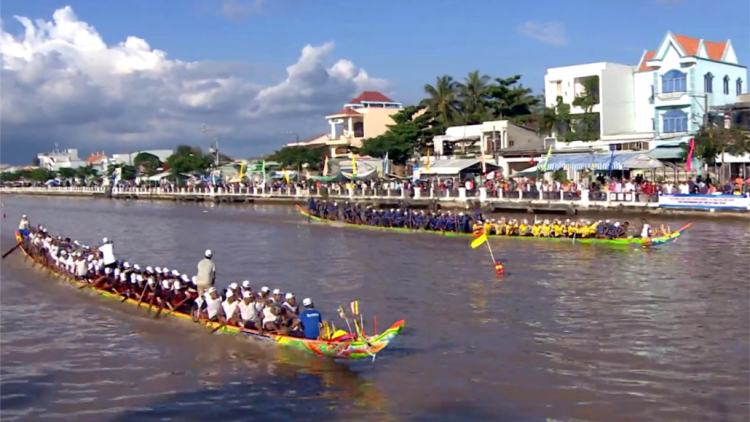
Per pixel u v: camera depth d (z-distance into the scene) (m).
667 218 57.56
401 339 25.12
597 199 62.34
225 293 27.48
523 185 70.62
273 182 112.31
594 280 34.69
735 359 22.09
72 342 26.08
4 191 161.00
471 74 109.38
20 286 37.31
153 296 29.81
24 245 49.59
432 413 18.61
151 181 141.50
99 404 19.98
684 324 26.14
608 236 46.31
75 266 36.69
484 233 39.47
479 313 28.67
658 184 64.00
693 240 46.50
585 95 84.75
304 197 93.00
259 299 25.45
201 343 25.12
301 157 110.19
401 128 103.12
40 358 24.27
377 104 141.38
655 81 76.94
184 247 53.31
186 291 28.88
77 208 104.56
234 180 121.88
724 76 77.94
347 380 21.11
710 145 62.25
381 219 61.22
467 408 18.86
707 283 33.09
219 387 20.94
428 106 111.31
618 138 77.31
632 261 39.75
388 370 21.86
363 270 39.91
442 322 27.42
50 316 30.17
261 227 67.06
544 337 24.94
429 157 92.12
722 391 19.58
